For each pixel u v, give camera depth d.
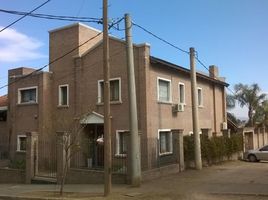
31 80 31.02
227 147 32.62
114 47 27.45
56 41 30.72
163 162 26.34
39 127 29.95
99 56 28.28
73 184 22.28
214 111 37.38
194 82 26.19
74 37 29.77
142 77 26.23
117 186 19.61
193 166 26.81
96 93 28.09
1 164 30.48
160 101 27.66
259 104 50.22
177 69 29.64
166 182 20.39
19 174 25.28
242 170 25.52
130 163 20.02
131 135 19.28
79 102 28.81
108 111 17.17
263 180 20.36
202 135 28.89
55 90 30.27
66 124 25.48
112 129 27.05
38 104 30.34
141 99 26.16
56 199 16.62
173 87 29.62
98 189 19.34
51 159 25.53
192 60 26.25
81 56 29.03
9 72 34.28
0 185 24.12
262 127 47.59
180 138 25.38
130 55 19.22
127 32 19.20
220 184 19.14
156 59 26.86
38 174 24.97
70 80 29.50
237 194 16.08
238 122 52.94
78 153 25.36
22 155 30.92
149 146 24.70
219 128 38.28
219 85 39.19
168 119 28.58
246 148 40.44
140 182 19.41
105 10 17.52
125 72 26.88
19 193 19.39
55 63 30.47
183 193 16.70
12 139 31.88
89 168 23.48
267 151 33.25
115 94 27.42
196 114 26.12
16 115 31.84
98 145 25.28
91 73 28.48
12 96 32.31
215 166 28.33
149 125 26.14
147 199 15.69
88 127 28.16
